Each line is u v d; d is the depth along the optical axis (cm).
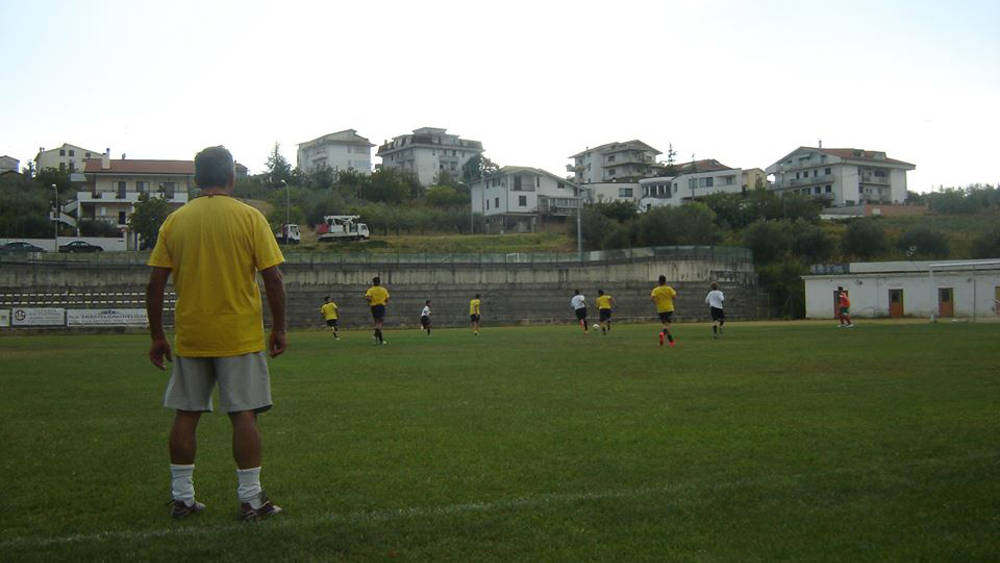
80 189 9100
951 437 737
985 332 2645
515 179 9544
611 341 2586
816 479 586
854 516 498
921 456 659
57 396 1195
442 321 5762
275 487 600
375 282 2700
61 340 3422
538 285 6031
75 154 12838
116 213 8269
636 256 6144
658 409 961
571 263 6097
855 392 1081
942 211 9538
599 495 554
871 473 601
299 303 5503
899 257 7075
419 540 466
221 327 523
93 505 559
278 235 8144
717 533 472
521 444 754
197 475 650
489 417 923
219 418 959
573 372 1452
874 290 5653
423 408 1008
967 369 1362
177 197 8294
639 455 691
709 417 891
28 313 4441
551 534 475
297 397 1133
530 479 611
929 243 7100
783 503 529
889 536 460
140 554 448
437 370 1540
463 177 12631
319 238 8075
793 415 891
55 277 5050
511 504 535
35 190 8850
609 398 1073
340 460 694
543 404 1026
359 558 438
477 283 5919
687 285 6091
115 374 1575
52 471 671
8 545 462
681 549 446
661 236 7412
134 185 8388
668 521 496
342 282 5634
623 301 6041
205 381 535
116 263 5156
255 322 541
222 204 542
